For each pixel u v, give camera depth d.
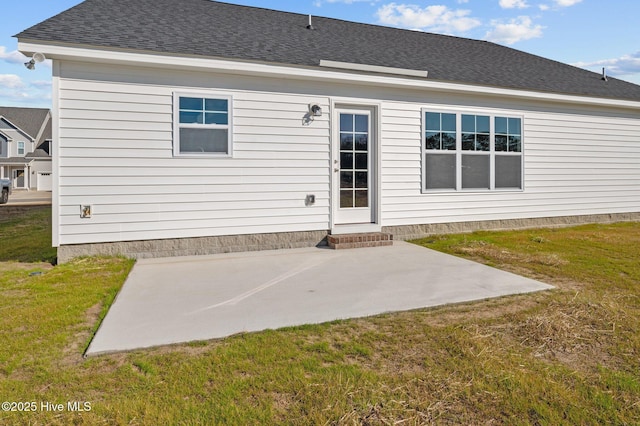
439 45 10.30
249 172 6.57
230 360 2.66
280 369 2.55
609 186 9.77
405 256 6.18
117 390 2.31
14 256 6.30
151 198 6.06
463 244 7.03
